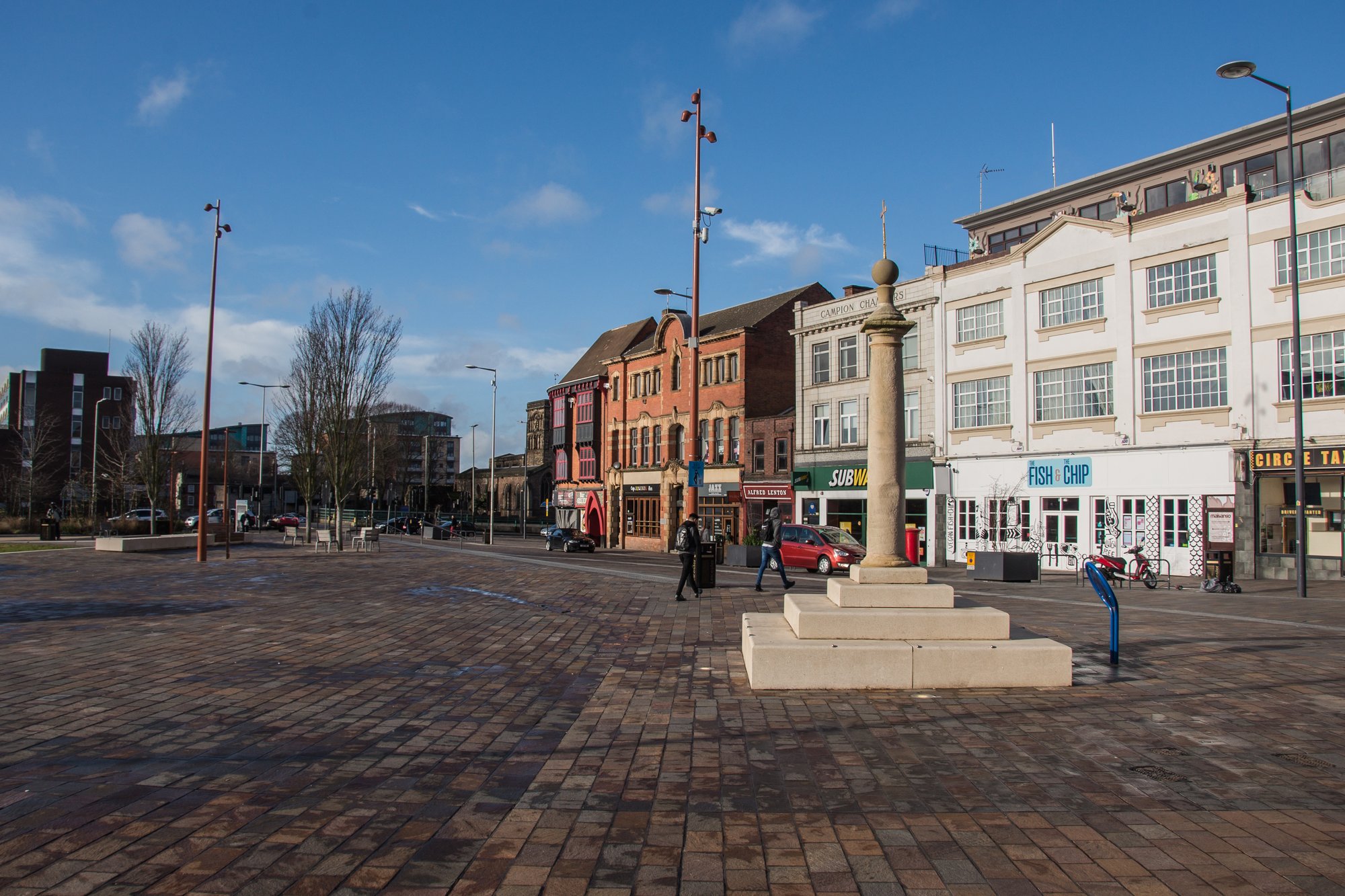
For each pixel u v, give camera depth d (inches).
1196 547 1104.2
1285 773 235.8
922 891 162.4
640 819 203.0
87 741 270.5
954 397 1448.1
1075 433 1256.8
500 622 566.6
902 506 402.3
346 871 172.9
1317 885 163.2
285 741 275.7
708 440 2087.8
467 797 222.2
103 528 1802.4
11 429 3326.8
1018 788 223.6
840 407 1696.6
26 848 182.7
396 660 425.7
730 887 164.7
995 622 369.1
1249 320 1064.2
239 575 904.9
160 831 194.2
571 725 300.0
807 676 350.0
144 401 1676.9
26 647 442.9
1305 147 1190.3
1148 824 196.5
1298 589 813.9
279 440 3243.1
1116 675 378.3
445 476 5477.4
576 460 2783.0
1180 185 1339.8
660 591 769.6
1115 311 1212.5
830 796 218.4
